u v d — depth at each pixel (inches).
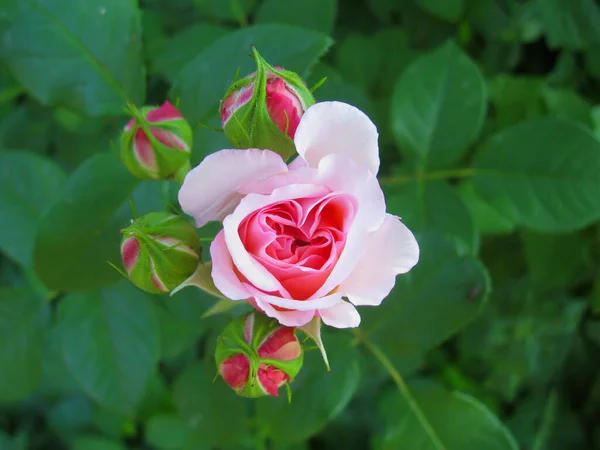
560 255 15.6
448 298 12.2
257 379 9.5
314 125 9.2
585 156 12.8
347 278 9.4
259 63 9.2
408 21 16.3
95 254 11.7
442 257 12.1
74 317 12.4
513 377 17.1
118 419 17.4
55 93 12.2
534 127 13.0
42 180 13.0
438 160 13.5
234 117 9.6
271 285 8.9
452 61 13.4
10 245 13.0
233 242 8.9
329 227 9.3
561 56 16.6
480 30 16.3
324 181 9.2
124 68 12.3
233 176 9.2
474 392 17.5
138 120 9.9
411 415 12.8
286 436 12.1
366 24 17.2
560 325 16.9
